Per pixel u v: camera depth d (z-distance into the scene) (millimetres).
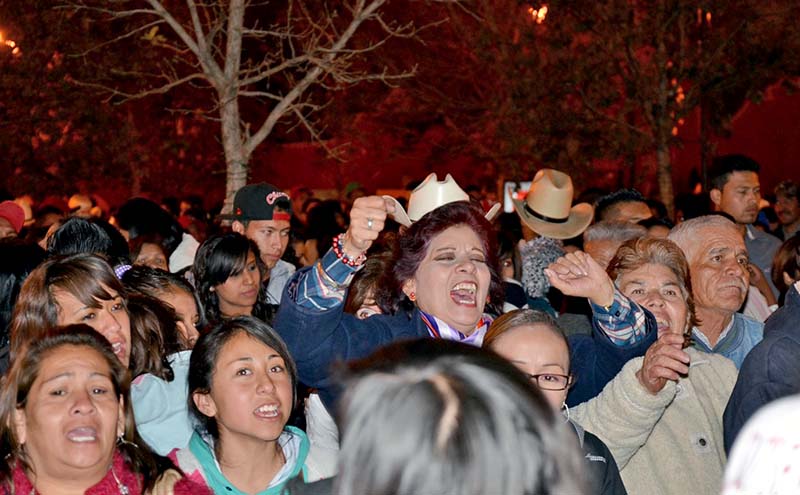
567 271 4527
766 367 4250
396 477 1982
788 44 14672
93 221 6316
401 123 18641
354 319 4359
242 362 4098
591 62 14953
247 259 6508
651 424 4328
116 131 16312
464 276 4402
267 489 4133
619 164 16125
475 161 18375
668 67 15328
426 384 2062
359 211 3959
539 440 2025
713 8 14727
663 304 5008
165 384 4680
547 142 15617
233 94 9586
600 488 3891
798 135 20766
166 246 8070
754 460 1709
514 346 3961
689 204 10953
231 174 9578
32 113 15586
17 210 8320
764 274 8766
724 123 15906
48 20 14570
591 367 4648
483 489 1966
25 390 3693
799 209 11562
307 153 20344
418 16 16172
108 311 4445
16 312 4406
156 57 14727
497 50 15695
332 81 16391
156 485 3869
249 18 14492
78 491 3729
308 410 4617
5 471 3680
